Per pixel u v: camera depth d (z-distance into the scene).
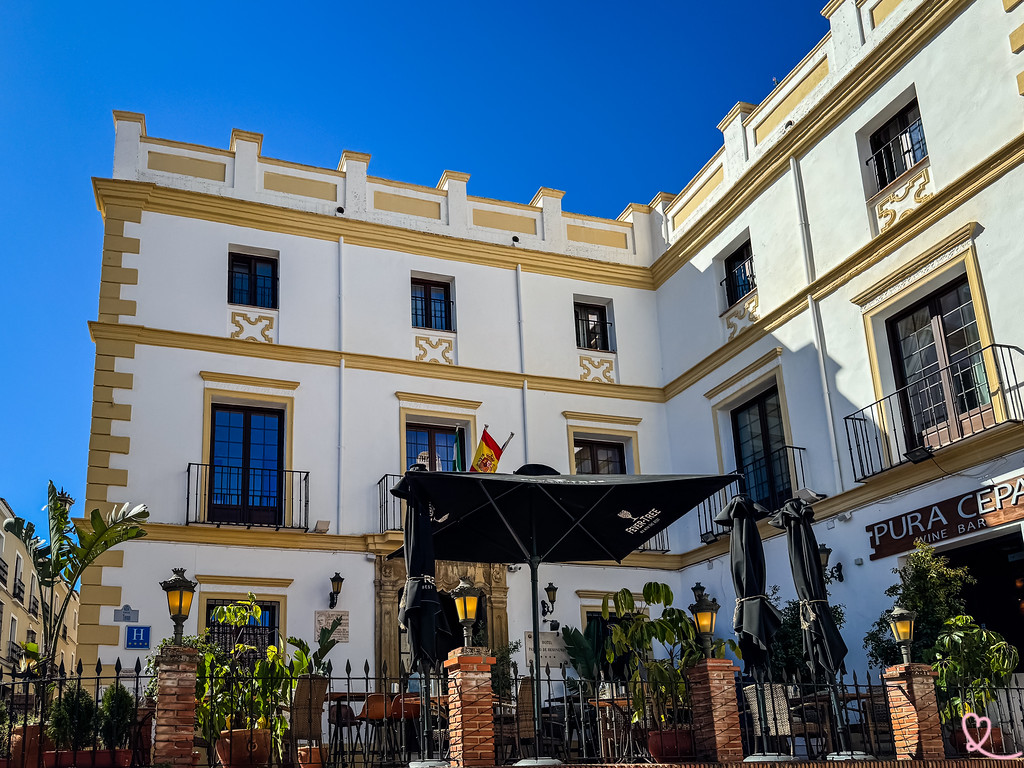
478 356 19.19
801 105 17.33
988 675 11.48
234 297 17.94
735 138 18.94
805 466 16.34
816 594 10.30
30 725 9.04
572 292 20.48
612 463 20.03
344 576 16.84
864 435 15.23
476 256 19.77
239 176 18.34
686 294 20.16
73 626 35.69
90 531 15.55
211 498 16.66
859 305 15.62
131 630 15.34
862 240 15.75
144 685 14.46
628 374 20.34
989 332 13.43
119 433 16.25
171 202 17.66
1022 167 13.22
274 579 16.36
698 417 19.34
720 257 19.27
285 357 17.70
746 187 18.38
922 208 14.53
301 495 17.02
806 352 16.62
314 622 16.42
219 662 9.97
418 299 19.36
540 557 10.58
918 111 15.22
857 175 15.95
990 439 13.05
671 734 9.42
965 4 14.27
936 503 13.78
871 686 10.20
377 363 18.30
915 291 14.65
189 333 17.08
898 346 15.21
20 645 12.23
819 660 10.08
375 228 19.02
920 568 13.02
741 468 18.42
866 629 14.61
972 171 13.80
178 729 8.21
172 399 16.73
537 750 8.97
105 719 9.02
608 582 18.58
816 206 16.78
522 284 20.02
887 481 14.58
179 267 17.42
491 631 17.23
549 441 19.20
